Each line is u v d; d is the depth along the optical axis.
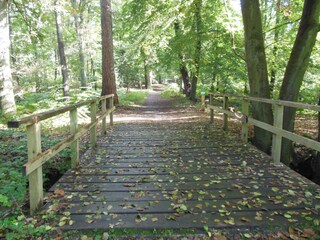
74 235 3.03
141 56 17.08
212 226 3.16
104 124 8.65
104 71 16.72
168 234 3.04
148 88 44.88
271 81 14.63
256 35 6.94
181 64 18.81
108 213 3.47
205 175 4.82
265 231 3.06
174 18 12.95
